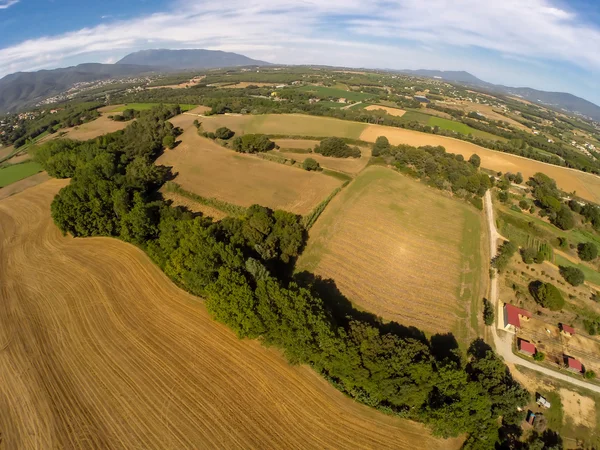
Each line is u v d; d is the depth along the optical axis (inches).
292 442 1221.1
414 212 2871.6
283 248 2207.2
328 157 4111.7
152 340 1625.2
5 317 1777.8
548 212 3174.2
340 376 1411.2
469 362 1689.2
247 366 1497.3
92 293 1935.3
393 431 1285.7
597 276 2503.7
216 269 1776.6
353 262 2303.2
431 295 2089.1
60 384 1413.6
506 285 2277.3
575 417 1489.9
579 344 1893.5
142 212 2272.4
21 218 2869.1
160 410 1307.8
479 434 1273.4
